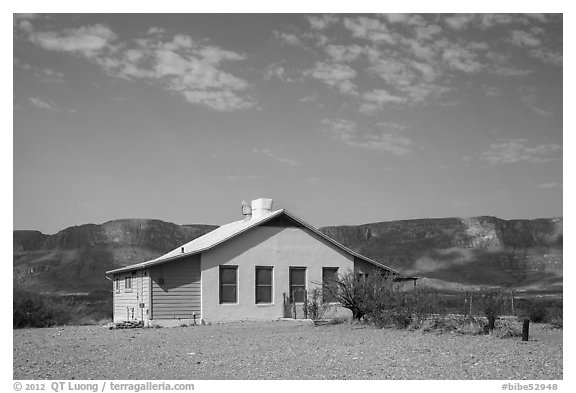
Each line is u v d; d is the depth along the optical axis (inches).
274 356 715.4
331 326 1067.3
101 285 6127.0
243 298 1305.4
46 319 1382.9
